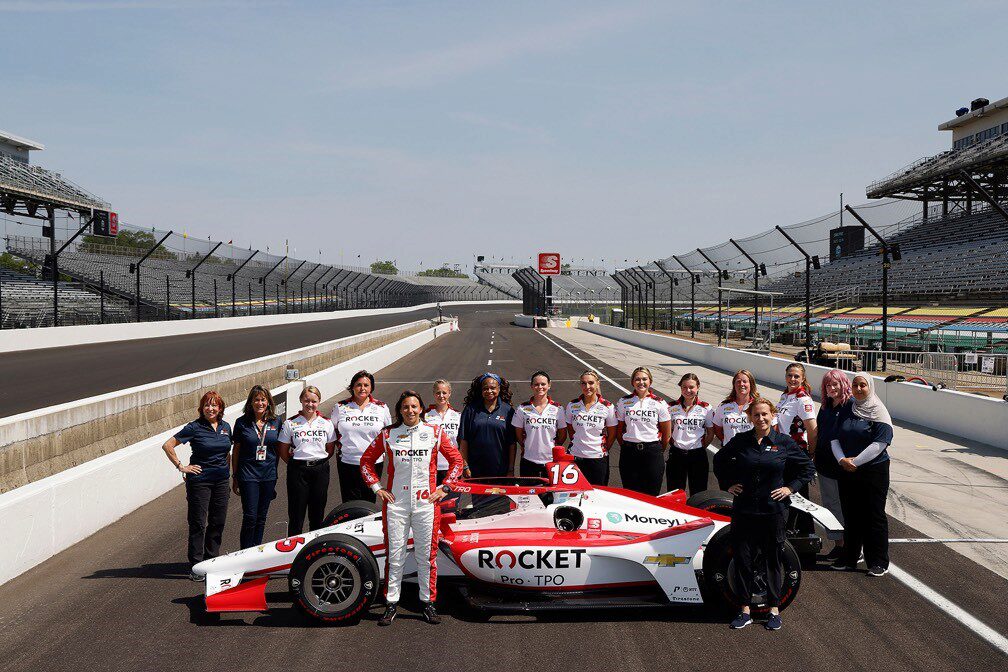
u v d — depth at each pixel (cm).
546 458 770
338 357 2620
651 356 3541
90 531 782
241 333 4597
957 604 586
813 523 682
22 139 5691
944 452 1193
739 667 480
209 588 563
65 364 2448
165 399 1232
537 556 585
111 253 5881
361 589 554
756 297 3453
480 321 9025
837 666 480
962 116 5812
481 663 489
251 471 668
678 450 799
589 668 480
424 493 565
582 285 9600
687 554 579
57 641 523
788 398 765
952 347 2773
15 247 5159
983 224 5216
